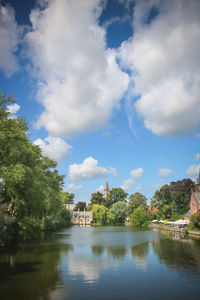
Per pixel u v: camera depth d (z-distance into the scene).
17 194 29.34
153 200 102.06
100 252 26.55
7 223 31.55
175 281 15.11
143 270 17.86
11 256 23.12
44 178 43.00
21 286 13.78
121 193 161.00
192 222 53.50
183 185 92.69
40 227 51.53
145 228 83.50
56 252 26.02
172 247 29.91
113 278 15.73
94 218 124.88
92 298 12.09
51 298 11.98
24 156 29.91
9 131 27.25
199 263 20.20
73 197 133.00
